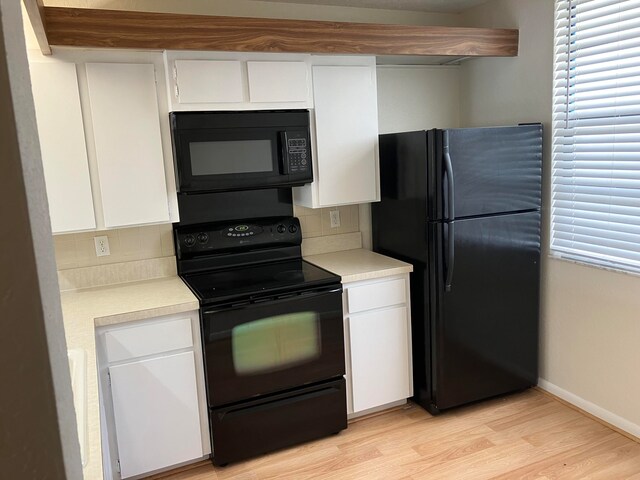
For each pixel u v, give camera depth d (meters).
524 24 3.12
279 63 2.76
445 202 2.80
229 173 2.72
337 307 2.81
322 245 3.42
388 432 2.92
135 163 2.58
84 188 2.51
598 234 2.83
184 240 2.94
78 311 2.40
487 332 3.05
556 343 3.15
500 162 2.91
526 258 3.08
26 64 0.42
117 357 2.41
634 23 2.53
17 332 0.40
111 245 2.87
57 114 2.42
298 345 2.74
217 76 2.63
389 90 3.50
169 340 2.50
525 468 2.53
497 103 3.39
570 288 3.01
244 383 2.64
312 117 2.91
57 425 0.42
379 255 3.31
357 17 3.31
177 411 2.56
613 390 2.83
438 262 2.87
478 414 3.06
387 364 3.04
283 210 3.26
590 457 2.59
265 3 3.07
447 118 3.70
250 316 2.61
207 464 2.70
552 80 2.98
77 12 2.26
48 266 0.44
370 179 3.12
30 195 0.40
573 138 2.91
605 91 2.72
